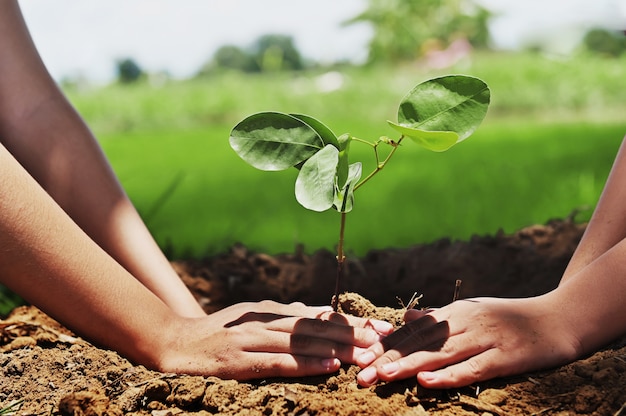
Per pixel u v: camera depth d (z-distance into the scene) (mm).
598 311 838
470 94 813
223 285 1200
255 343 844
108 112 4320
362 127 3363
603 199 959
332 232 1679
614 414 776
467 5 5133
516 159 2363
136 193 2303
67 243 832
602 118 3502
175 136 3662
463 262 1236
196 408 809
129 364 856
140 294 862
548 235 1302
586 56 4930
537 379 819
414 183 2146
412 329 843
